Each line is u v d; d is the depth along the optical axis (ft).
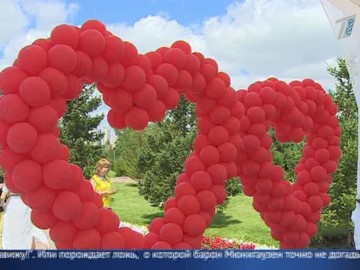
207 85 10.09
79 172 8.11
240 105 10.63
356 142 23.20
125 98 8.89
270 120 11.92
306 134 13.19
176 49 9.60
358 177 8.64
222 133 10.18
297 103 12.03
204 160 10.14
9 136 7.31
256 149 11.30
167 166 28.17
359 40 8.97
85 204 8.06
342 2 9.23
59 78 7.59
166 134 28.96
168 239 9.58
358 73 8.87
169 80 9.40
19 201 13.07
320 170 12.76
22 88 7.36
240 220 28.58
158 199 27.76
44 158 7.50
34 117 7.42
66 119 24.50
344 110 24.64
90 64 8.14
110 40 8.34
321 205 12.82
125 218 25.94
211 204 9.98
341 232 24.82
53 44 7.86
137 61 9.00
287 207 11.95
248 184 11.74
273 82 11.73
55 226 7.97
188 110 28.30
